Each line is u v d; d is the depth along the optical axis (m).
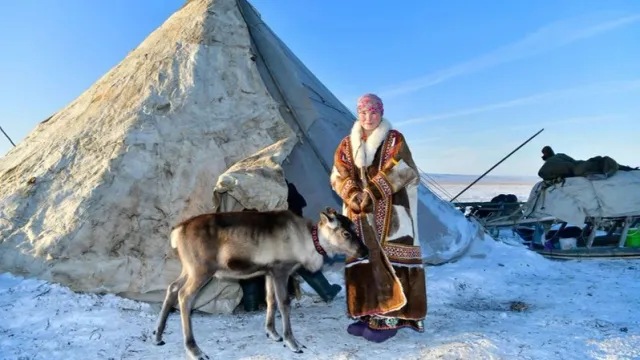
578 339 5.19
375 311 4.98
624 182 9.92
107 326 5.48
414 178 5.04
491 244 9.97
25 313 5.48
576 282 7.97
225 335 5.41
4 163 8.27
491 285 7.73
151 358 4.73
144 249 6.43
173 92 7.80
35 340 4.99
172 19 9.60
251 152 7.54
